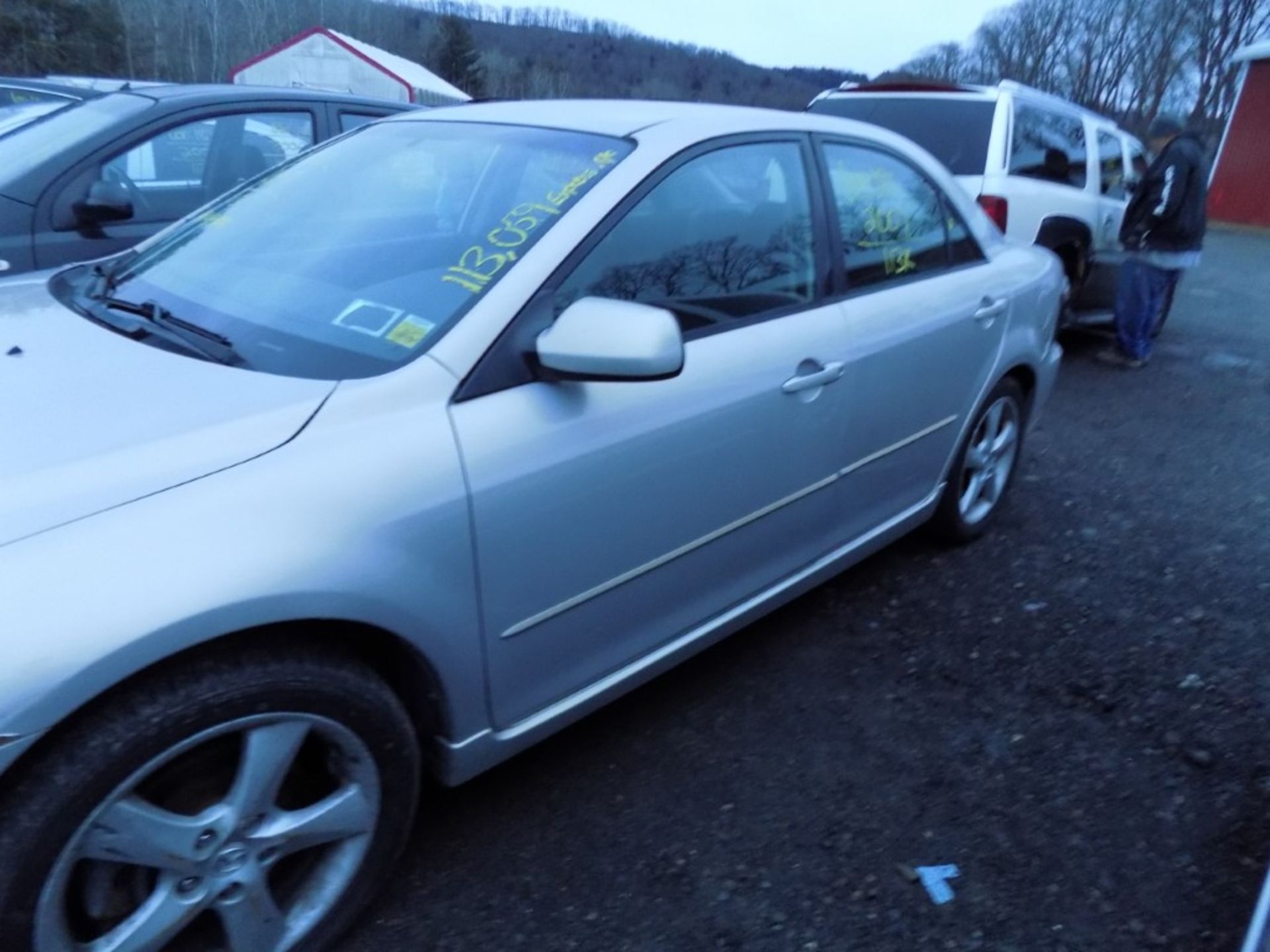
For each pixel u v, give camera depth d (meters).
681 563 2.56
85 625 1.52
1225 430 6.09
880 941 2.16
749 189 2.77
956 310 3.45
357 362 2.06
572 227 2.28
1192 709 3.05
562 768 2.68
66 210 4.27
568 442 2.16
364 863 2.02
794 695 3.05
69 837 1.55
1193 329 9.64
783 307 2.81
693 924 2.18
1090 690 3.13
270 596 1.68
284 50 37.16
